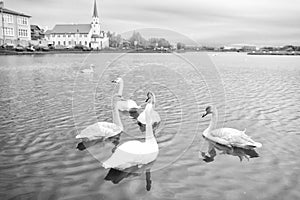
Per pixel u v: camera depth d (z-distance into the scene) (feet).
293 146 30.66
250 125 37.99
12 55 213.87
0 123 37.37
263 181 22.95
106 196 20.59
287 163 26.37
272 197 20.63
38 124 37.11
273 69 133.39
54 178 22.98
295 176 23.77
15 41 285.43
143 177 23.36
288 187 21.99
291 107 48.91
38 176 23.24
